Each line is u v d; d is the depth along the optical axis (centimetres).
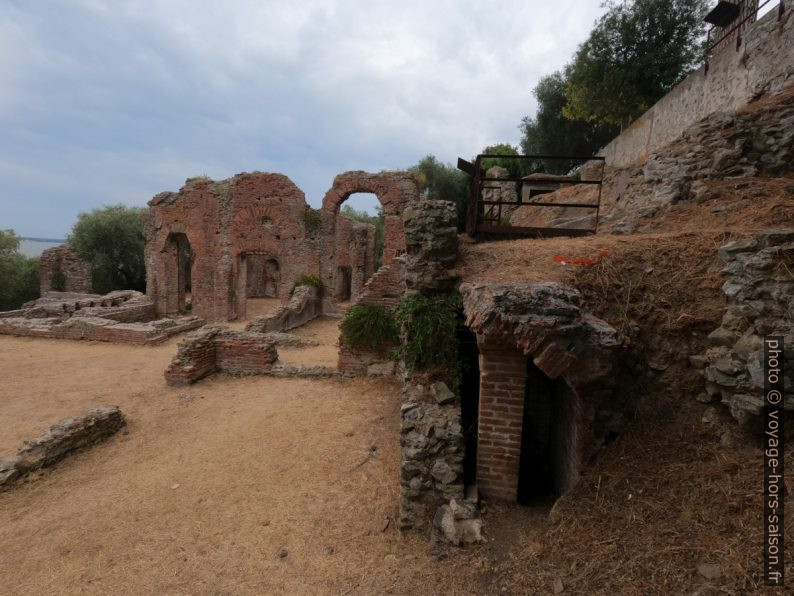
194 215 2027
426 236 576
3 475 483
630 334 357
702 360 330
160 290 2109
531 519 365
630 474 310
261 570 346
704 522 253
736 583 212
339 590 318
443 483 377
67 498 468
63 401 779
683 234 452
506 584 288
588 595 247
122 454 573
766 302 303
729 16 1084
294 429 628
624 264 420
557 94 2419
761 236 325
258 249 2000
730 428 305
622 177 1088
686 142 762
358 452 548
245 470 514
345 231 2444
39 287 2711
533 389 552
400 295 967
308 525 403
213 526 407
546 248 554
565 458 421
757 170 684
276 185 1958
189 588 330
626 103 1659
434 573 319
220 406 742
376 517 408
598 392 333
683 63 1561
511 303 322
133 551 377
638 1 1574
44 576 350
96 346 1255
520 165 2459
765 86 846
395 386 817
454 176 2992
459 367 493
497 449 393
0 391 837
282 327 1501
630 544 264
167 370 857
